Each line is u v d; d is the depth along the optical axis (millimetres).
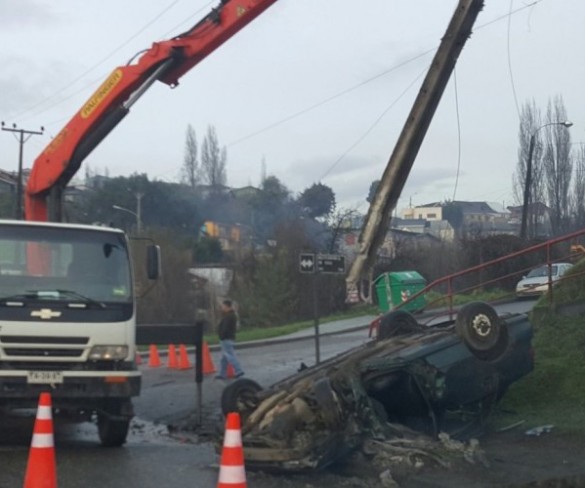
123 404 11422
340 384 9836
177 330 14023
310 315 43000
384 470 9234
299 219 47531
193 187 60375
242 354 25469
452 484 8695
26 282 11180
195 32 14445
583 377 12414
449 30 11156
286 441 9312
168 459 10688
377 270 38969
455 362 10250
